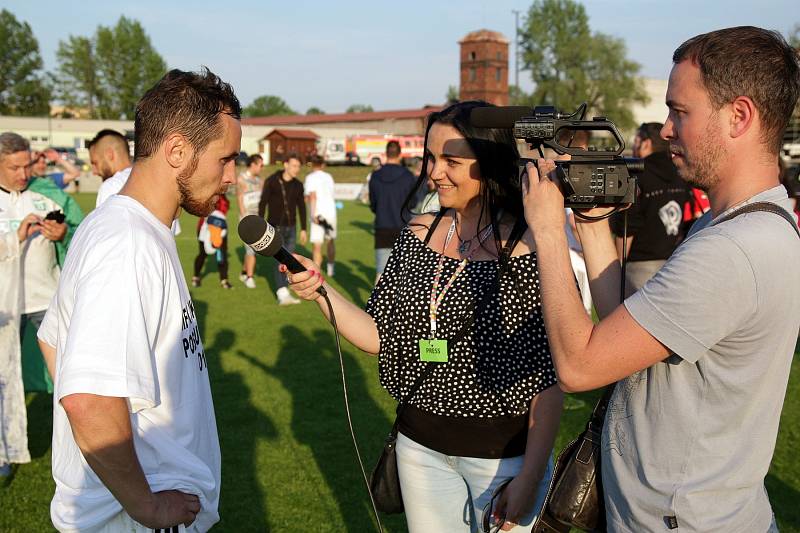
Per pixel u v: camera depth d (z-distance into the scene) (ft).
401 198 26.32
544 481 7.34
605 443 5.83
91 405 5.40
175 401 6.21
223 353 22.48
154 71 309.42
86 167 112.98
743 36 5.06
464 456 7.38
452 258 7.55
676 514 5.23
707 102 5.10
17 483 13.78
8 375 13.78
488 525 7.30
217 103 6.25
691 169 5.30
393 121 250.98
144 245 5.84
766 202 5.07
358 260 43.14
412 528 7.82
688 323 4.93
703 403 5.18
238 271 39.70
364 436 15.90
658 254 16.60
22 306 14.83
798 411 16.99
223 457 14.82
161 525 5.90
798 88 5.08
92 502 6.11
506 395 7.16
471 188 7.36
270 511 12.69
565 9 230.07
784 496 12.85
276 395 18.54
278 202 31.17
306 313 28.30
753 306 4.86
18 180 14.93
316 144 204.03
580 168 5.65
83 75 303.07
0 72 281.74
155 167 6.15
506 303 7.13
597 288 6.38
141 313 5.68
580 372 5.25
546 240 5.61
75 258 5.94
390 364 7.76
